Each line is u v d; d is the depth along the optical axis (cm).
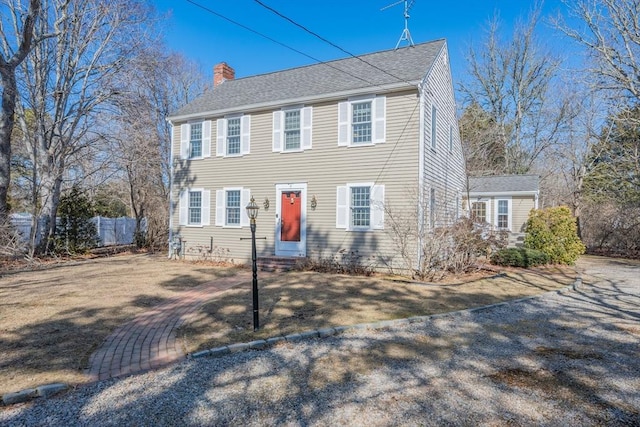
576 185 2436
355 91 1166
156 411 335
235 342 512
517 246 1736
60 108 1545
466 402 353
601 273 1255
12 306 694
